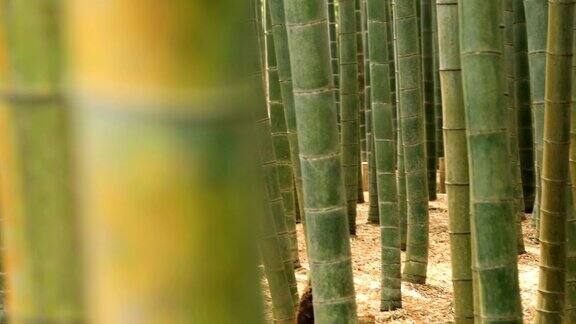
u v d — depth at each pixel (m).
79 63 0.90
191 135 0.91
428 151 9.46
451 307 5.96
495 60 2.42
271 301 4.72
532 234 8.27
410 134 6.35
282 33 5.51
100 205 0.92
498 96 2.43
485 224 2.48
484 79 2.42
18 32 0.90
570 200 3.75
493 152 2.45
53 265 0.94
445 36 3.23
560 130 3.37
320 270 2.80
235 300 0.96
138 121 0.89
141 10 0.88
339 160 2.77
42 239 0.94
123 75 0.89
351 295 2.84
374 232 8.30
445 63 3.28
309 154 2.75
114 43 0.89
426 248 6.53
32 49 0.90
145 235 0.91
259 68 4.77
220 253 0.94
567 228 3.71
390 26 8.91
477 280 2.57
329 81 2.71
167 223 0.92
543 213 3.56
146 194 0.91
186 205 0.92
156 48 0.89
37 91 0.91
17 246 0.96
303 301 4.38
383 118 5.77
